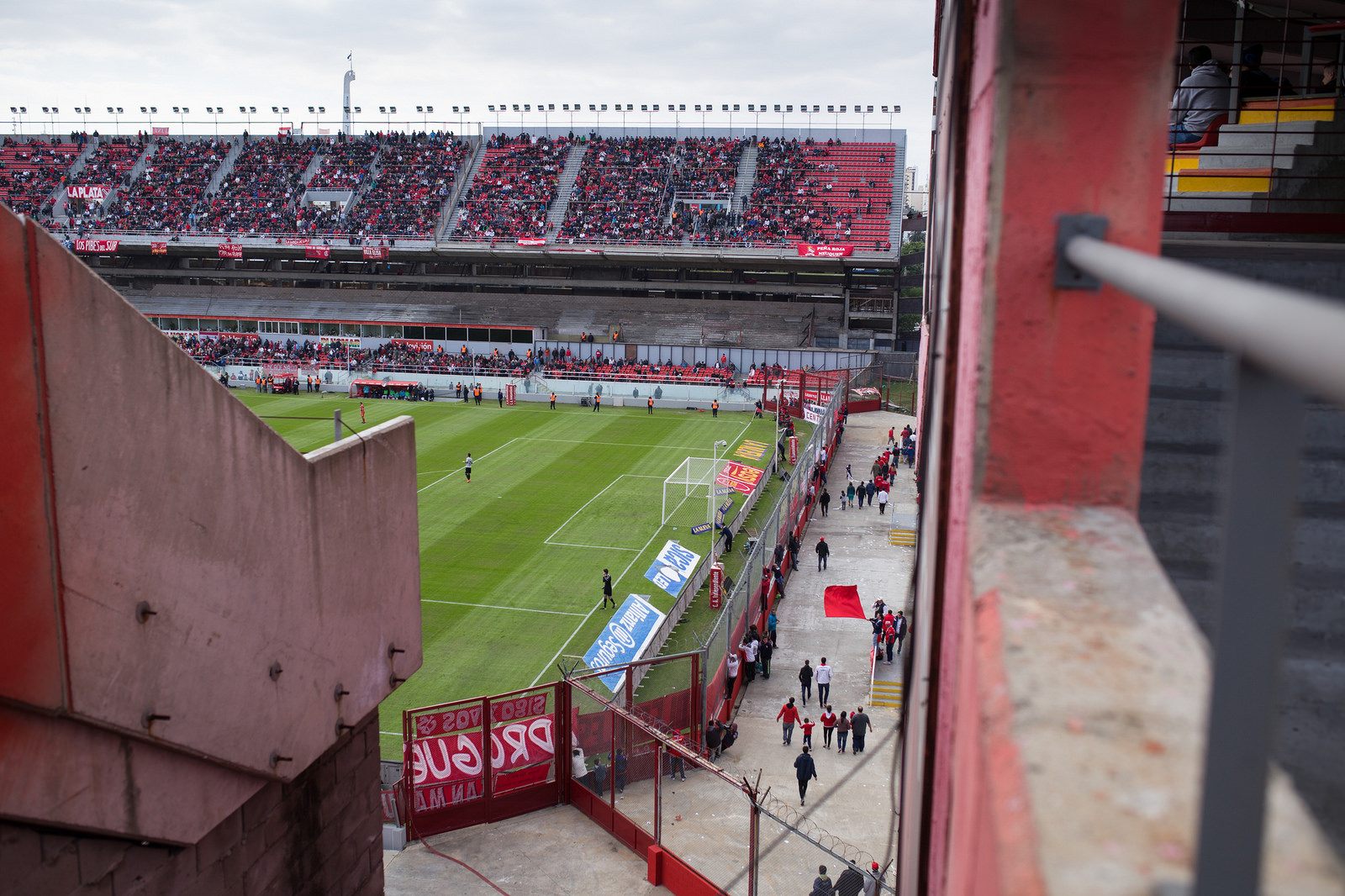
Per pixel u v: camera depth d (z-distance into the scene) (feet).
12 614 16.53
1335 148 23.41
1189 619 5.33
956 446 8.70
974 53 8.79
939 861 8.97
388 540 30.48
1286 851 3.11
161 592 20.04
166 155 313.73
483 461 168.35
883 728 82.33
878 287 279.28
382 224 280.51
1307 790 8.30
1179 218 21.95
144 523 19.45
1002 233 7.14
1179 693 4.56
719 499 144.36
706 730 75.20
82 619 17.93
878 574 119.85
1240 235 21.62
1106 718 4.40
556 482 153.48
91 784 18.53
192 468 20.86
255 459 23.21
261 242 272.72
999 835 4.09
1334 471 12.35
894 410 231.71
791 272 283.38
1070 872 3.45
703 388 227.81
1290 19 36.42
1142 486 13.64
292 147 312.71
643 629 75.97
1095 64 6.95
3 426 16.28
